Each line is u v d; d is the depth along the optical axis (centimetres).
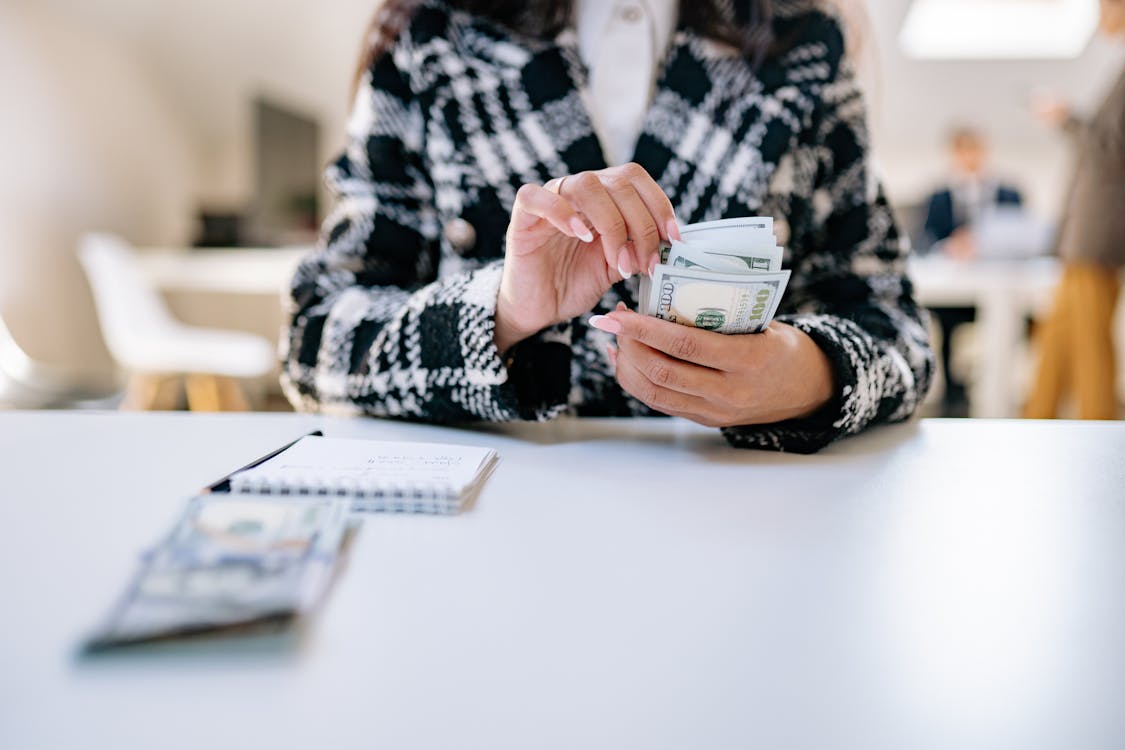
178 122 462
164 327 330
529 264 68
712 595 40
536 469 64
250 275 370
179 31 419
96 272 310
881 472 65
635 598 40
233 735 28
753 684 32
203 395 323
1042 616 39
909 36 546
